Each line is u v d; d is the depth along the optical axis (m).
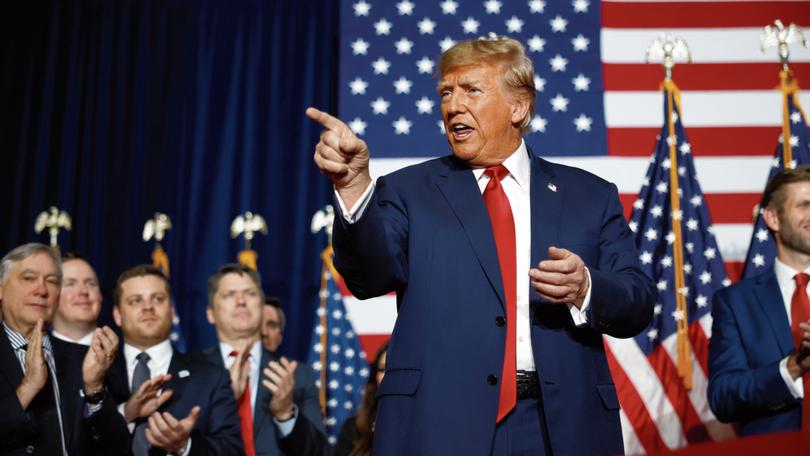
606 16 6.08
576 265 2.17
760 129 5.98
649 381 5.34
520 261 2.39
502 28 6.04
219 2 7.49
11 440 3.84
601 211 2.49
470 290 2.31
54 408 4.04
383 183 2.52
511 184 2.50
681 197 5.63
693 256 5.57
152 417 4.33
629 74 6.01
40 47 7.45
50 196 7.26
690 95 6.02
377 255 2.26
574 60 6.01
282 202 7.24
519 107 2.54
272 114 7.35
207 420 4.66
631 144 5.90
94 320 5.27
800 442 1.01
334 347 6.50
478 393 2.23
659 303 5.46
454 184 2.47
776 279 4.21
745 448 1.01
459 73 2.54
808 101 5.97
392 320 5.80
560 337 2.31
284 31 7.48
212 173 7.25
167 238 7.17
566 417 2.24
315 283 7.09
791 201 4.17
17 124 7.34
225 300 5.35
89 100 7.36
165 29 7.44
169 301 5.03
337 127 2.18
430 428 2.21
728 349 4.13
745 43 6.07
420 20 6.03
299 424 4.89
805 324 3.64
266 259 7.16
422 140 5.85
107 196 7.24
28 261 4.24
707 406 5.30
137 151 7.27
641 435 5.26
